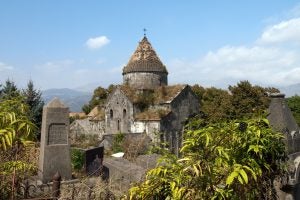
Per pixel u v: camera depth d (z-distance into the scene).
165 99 40.56
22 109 4.45
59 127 13.53
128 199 4.67
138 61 45.53
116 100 42.97
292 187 6.18
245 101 38.97
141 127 39.69
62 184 11.37
